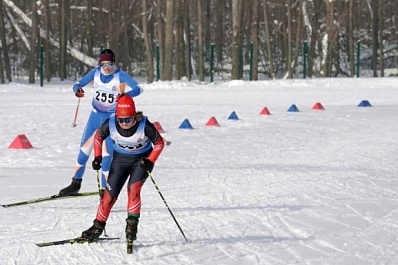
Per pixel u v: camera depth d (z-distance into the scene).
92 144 19.61
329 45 120.31
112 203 15.67
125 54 137.75
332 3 118.25
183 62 129.00
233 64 104.19
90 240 15.74
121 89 19.81
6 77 121.56
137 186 15.37
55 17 147.00
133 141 15.45
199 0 109.19
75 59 133.62
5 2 118.00
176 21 115.06
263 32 152.00
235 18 103.56
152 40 141.88
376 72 138.88
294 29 140.25
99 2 135.50
